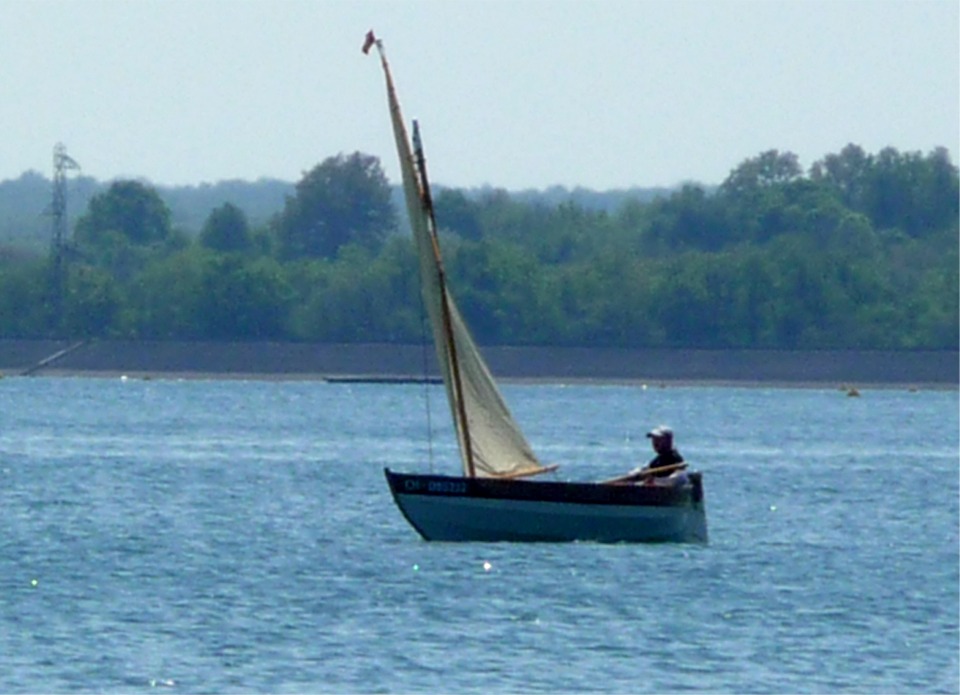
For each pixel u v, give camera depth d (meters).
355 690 181.00
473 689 181.75
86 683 182.25
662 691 182.62
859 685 186.88
